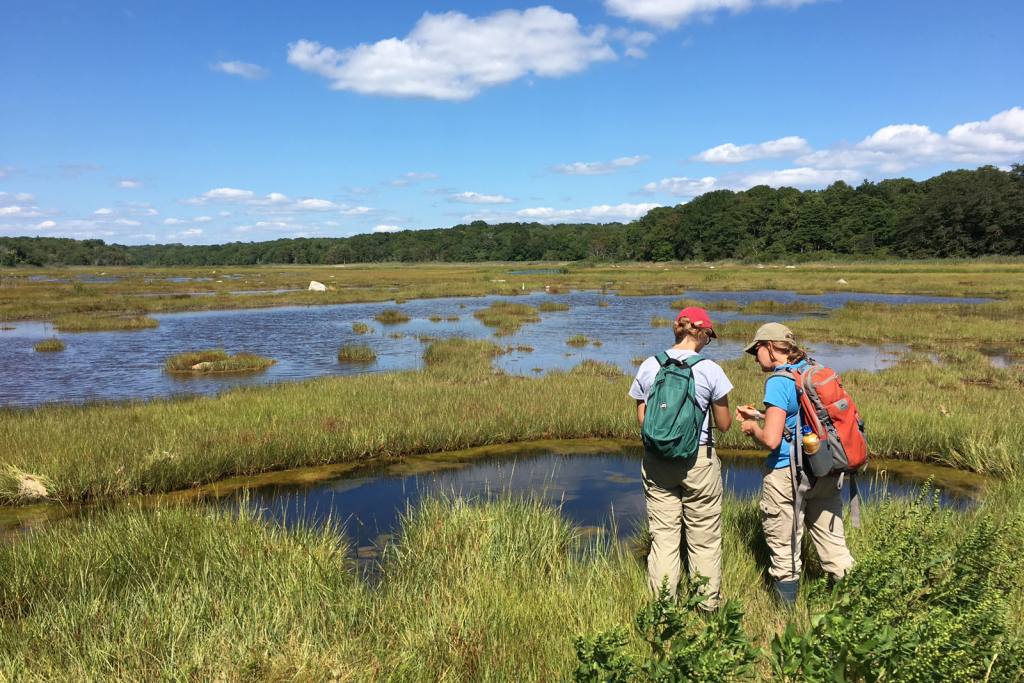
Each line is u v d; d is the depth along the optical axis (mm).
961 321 26422
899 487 7766
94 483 7781
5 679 3209
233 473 8719
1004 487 7031
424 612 4012
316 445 9242
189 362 18625
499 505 6078
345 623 3879
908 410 10453
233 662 3270
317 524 6699
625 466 8992
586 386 13164
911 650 2510
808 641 2566
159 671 3262
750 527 5383
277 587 4367
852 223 119562
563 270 95625
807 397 3965
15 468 7883
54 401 14273
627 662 2613
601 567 4727
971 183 101875
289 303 41875
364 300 44438
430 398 12047
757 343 4262
